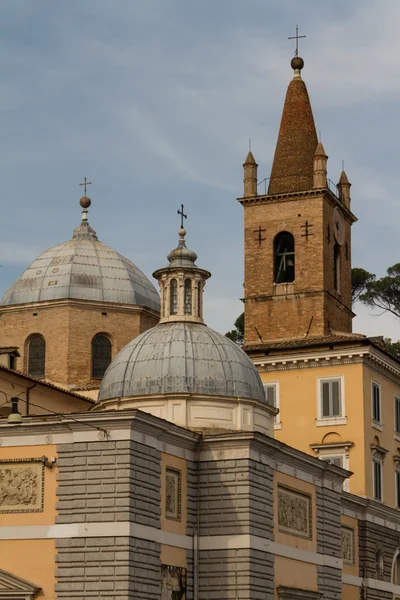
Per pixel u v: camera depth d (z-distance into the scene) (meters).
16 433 64.94
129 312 93.75
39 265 95.31
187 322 77.12
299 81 105.25
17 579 62.84
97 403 75.06
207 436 69.81
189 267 77.69
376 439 93.25
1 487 64.62
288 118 103.88
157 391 72.75
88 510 62.94
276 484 72.69
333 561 79.00
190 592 68.06
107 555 62.16
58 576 62.53
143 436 64.75
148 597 63.38
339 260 103.44
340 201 103.75
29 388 79.81
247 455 69.25
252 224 102.06
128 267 96.69
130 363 74.56
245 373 75.12
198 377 73.38
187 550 68.19
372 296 127.25
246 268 101.50
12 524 63.97
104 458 63.38
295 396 93.75
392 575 93.19
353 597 86.31
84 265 94.56
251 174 102.75
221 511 69.06
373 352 92.88
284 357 94.19
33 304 92.81
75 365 91.62
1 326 93.94
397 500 96.00
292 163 102.31
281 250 101.69
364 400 92.00
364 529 88.88
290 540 73.69
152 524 64.56
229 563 68.25
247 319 100.44
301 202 100.56
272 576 70.56
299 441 92.94
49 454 64.19
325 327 98.38
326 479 79.31
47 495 63.75
